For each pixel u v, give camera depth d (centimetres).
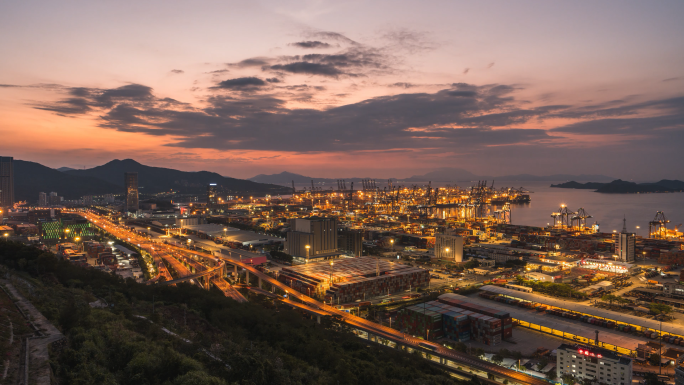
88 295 17812
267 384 10488
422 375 14288
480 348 18338
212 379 8844
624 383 14025
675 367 14812
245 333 17362
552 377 15538
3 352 7744
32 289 14512
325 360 14275
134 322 14550
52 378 7162
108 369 8806
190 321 18350
